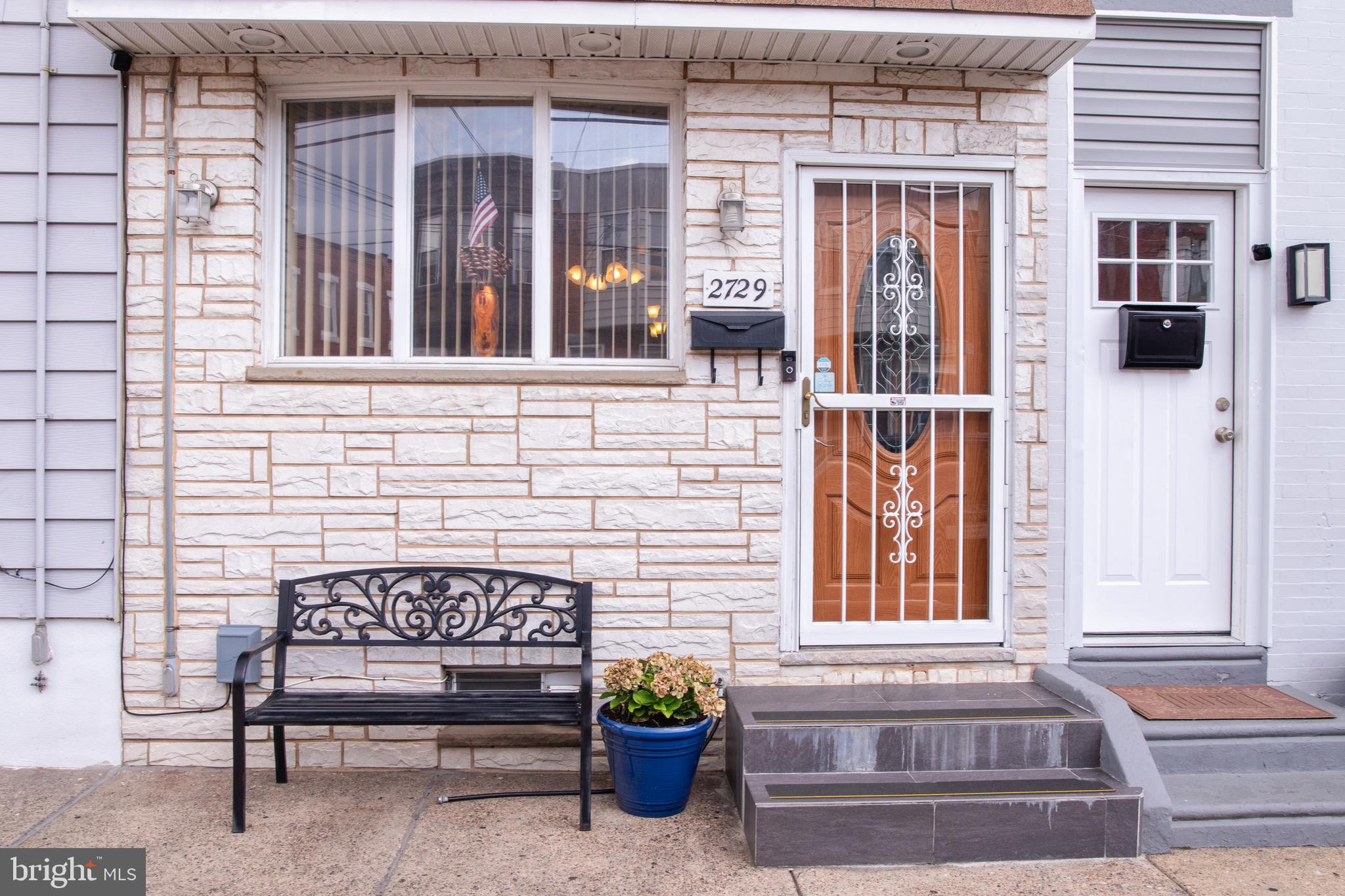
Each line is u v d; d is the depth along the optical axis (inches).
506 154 157.6
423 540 148.6
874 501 157.5
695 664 137.3
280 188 154.4
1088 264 163.8
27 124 146.5
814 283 156.7
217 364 146.9
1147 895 113.1
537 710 129.5
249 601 147.4
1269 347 162.7
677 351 155.9
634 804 132.3
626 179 158.6
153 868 115.5
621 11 134.3
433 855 120.0
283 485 147.5
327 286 156.9
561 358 156.9
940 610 159.2
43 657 146.0
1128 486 163.3
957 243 159.0
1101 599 162.9
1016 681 155.3
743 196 151.6
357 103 156.6
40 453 145.6
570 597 144.8
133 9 130.8
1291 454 163.2
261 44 142.0
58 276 146.5
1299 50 164.9
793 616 152.9
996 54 146.9
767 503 151.3
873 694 146.1
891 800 120.3
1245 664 161.5
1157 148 163.3
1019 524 155.6
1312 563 163.3
